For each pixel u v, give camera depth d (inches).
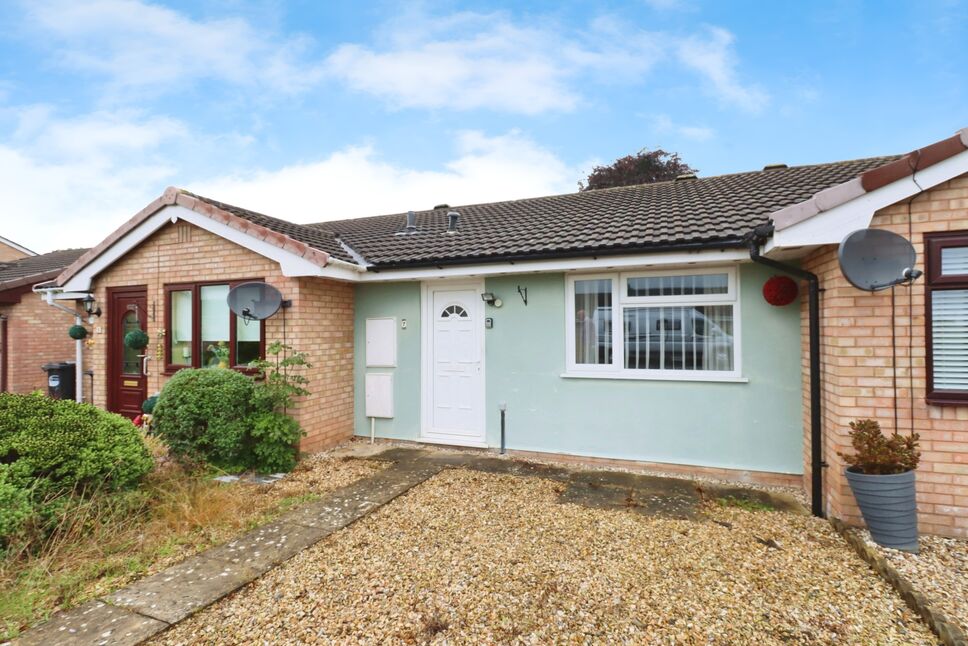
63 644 109.3
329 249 311.6
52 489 163.8
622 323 263.3
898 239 154.9
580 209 353.7
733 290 240.7
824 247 186.5
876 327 170.9
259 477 240.2
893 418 169.3
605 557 151.6
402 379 317.4
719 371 245.1
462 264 275.7
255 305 272.8
